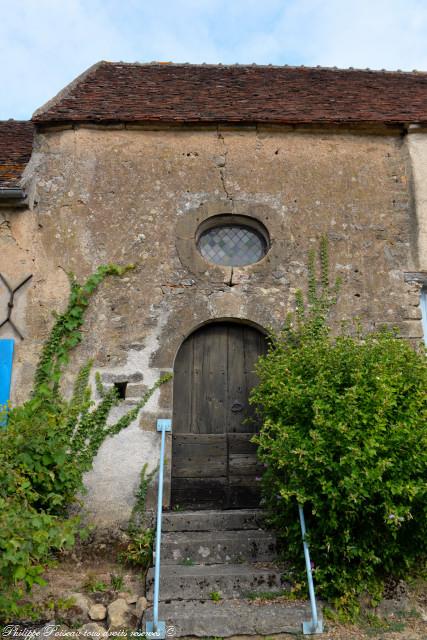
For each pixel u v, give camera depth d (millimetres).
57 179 5883
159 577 4176
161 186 5898
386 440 4039
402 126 6199
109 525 4961
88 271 5613
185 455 5434
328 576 4184
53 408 4848
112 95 6594
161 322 5520
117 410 5273
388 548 4145
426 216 5980
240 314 5582
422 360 4680
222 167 6000
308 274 5754
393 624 3914
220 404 5598
